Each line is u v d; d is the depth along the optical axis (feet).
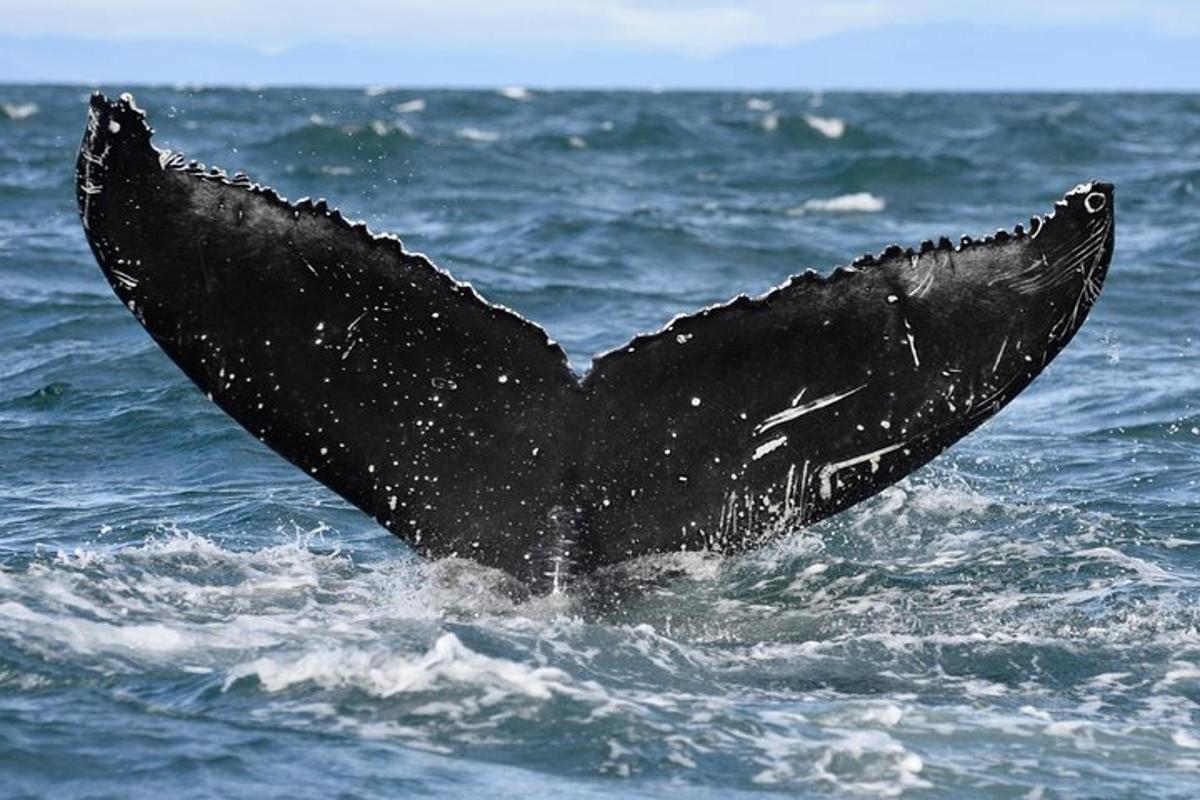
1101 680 86.28
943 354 87.51
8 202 336.08
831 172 469.57
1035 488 132.16
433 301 88.74
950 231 343.67
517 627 86.79
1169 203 383.65
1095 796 72.02
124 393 164.35
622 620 88.28
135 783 70.49
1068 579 103.24
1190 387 179.83
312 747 74.18
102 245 84.84
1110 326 222.48
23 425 152.25
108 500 126.62
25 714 76.59
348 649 83.61
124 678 81.10
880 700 82.17
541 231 309.42
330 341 87.61
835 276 89.40
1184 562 109.40
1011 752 76.38
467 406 88.99
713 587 92.02
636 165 509.35
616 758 74.18
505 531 89.30
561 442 89.40
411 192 395.75
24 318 207.82
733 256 296.10
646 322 225.56
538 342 89.76
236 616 90.63
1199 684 85.92
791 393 88.69
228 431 148.36
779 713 79.82
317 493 128.16
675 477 89.25
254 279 86.53
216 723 76.28
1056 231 86.84
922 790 72.18
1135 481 135.64
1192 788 73.10
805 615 93.66
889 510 118.01
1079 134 613.52
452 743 75.20
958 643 90.63
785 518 89.15
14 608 89.35
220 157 479.00
